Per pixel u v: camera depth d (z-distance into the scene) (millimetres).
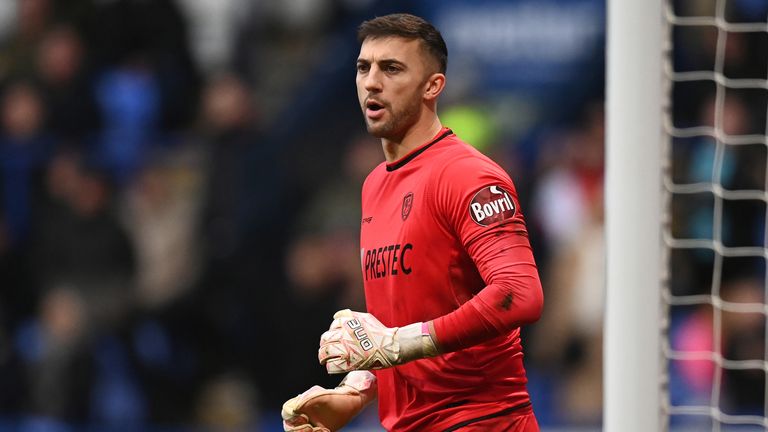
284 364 30188
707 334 29156
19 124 31984
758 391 28938
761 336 29156
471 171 11055
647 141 12109
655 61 12117
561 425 29859
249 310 30641
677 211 29812
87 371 30422
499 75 32719
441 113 32438
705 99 31188
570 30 32688
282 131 32312
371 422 28750
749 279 29422
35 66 32438
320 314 30266
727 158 30375
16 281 31047
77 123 32125
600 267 30766
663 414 12250
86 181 31562
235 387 30203
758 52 31578
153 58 32781
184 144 32250
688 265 29625
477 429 11453
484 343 11438
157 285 31031
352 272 30625
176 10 33000
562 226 31281
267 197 31547
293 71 33156
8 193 31500
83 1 32844
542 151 32188
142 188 31797
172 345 30641
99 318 30656
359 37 11773
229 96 32594
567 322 30578
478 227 10820
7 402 30469
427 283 11344
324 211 31484
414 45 11508
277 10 33938
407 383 11758
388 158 12031
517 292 10516
